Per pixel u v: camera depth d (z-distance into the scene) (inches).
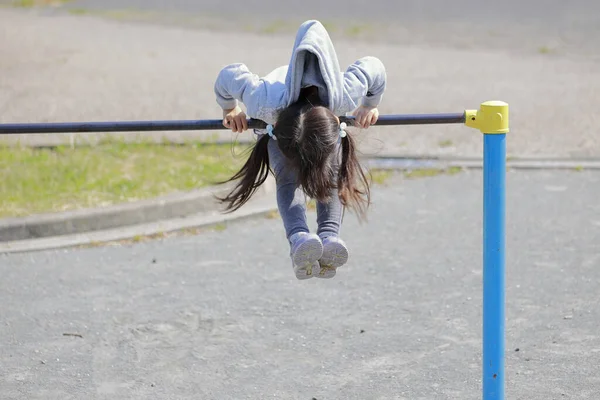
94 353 366.0
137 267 464.8
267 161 283.4
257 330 384.5
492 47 1146.0
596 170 629.3
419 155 667.4
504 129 253.8
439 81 940.0
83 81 940.0
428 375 340.5
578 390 325.4
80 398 329.1
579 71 990.4
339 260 268.1
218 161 636.1
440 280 437.1
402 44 1173.7
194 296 423.2
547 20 1326.3
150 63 1044.5
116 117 772.6
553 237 495.8
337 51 1114.1
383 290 426.0
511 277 438.6
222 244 498.6
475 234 505.4
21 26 1322.6
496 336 262.4
